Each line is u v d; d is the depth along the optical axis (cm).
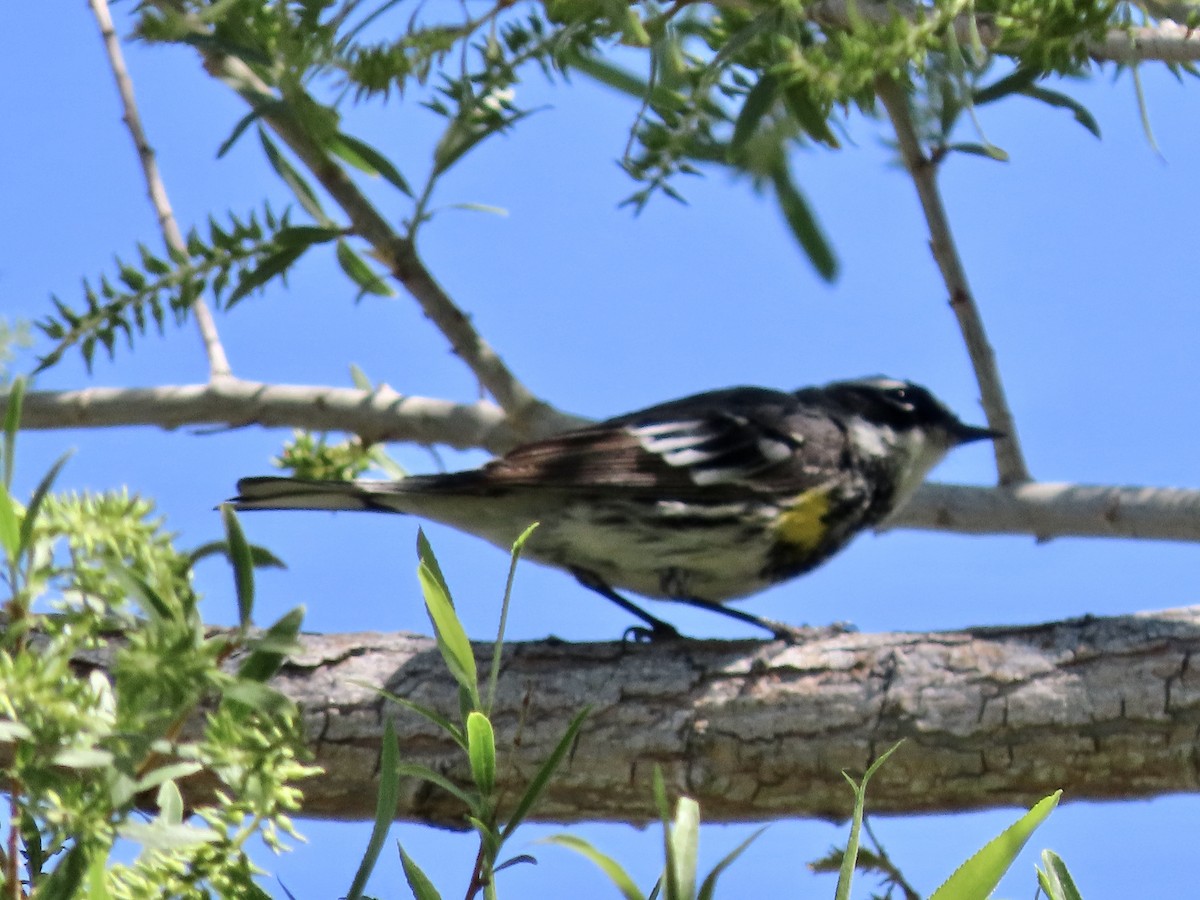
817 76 686
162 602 471
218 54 999
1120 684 829
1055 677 839
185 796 797
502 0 820
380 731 869
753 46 829
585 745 866
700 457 1166
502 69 924
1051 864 516
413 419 1170
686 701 870
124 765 456
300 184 1083
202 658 462
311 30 793
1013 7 690
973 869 482
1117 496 1085
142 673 459
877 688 855
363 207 1090
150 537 494
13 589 485
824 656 875
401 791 864
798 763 851
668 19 833
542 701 877
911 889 624
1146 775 827
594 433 1155
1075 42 695
